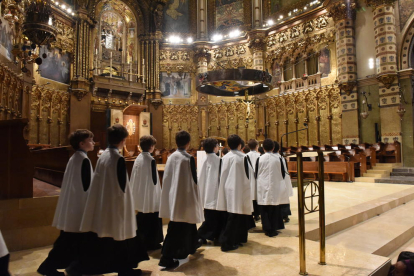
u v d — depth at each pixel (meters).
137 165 4.40
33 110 17.39
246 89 12.05
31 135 17.25
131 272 3.29
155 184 4.34
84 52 20.36
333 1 17.56
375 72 16.38
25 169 4.56
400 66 15.46
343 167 12.88
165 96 24.34
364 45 16.92
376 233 5.83
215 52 24.31
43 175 7.52
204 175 4.71
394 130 15.30
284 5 21.53
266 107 21.84
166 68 24.36
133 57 23.97
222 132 23.59
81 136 3.47
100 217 3.07
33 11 8.37
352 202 7.98
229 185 4.36
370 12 16.70
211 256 4.06
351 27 17.30
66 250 3.27
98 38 22.08
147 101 23.61
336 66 18.33
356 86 17.09
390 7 15.59
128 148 16.77
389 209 7.95
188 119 24.28
